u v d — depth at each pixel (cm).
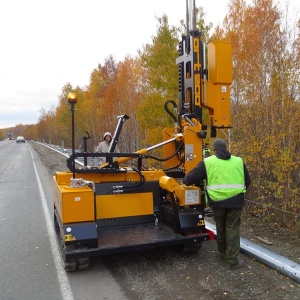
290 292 387
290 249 521
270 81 1002
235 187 454
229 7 1524
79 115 3559
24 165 2194
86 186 486
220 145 470
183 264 483
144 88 2012
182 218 498
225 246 491
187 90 571
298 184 685
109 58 3016
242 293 388
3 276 465
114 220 543
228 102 540
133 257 516
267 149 697
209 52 542
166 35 1322
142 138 2172
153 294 395
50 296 402
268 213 697
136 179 562
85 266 466
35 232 675
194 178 466
